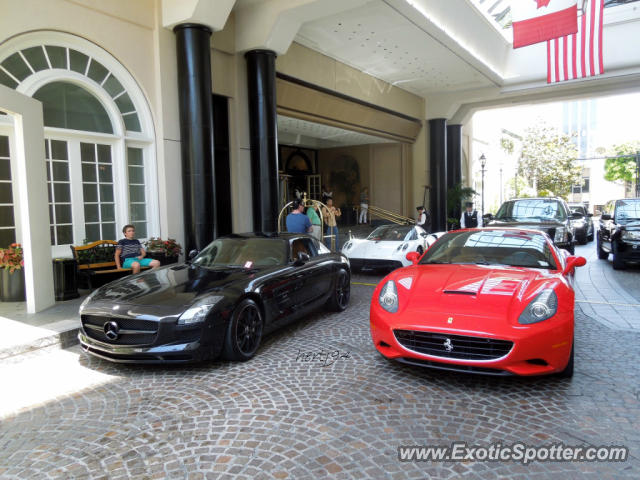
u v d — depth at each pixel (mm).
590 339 5137
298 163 22703
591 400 3480
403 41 13047
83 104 8148
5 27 6871
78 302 6797
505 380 3893
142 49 8828
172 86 9227
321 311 6691
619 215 11656
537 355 3445
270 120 10695
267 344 5090
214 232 9156
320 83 13922
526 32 11656
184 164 8977
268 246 5863
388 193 22125
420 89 19203
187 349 4059
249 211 11234
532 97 19266
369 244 10250
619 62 16141
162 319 4059
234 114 10844
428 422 3160
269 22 10016
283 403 3510
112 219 8633
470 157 28047
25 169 5949
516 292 3830
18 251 6863
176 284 4766
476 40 14656
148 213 9211
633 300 7242
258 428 3111
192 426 3162
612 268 10828
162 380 4055
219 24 9008
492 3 14266
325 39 12828
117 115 8516
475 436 2965
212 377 4102
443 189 20719
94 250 7594
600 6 11820
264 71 10547
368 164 22531
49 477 2582
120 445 2922
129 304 4277
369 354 4648
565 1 11031
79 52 7988
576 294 7836
